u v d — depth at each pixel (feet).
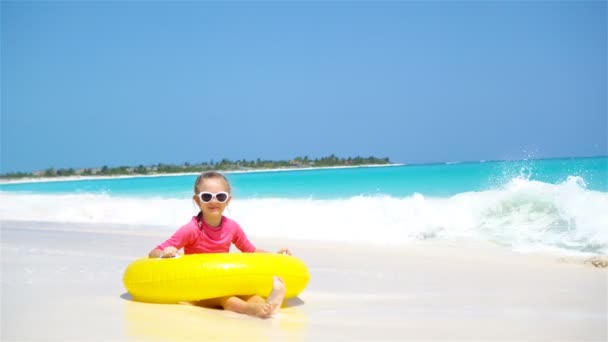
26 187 123.24
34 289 17.65
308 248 29.07
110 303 15.26
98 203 59.52
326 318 14.19
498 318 14.21
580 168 61.11
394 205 39.11
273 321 13.66
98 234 37.19
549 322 13.75
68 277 20.17
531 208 33.94
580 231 29.86
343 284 19.56
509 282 19.61
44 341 11.45
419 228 34.12
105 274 20.84
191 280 14.83
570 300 16.51
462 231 32.89
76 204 60.29
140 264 15.72
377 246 29.45
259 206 46.37
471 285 19.16
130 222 46.91
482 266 23.00
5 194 89.10
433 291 18.17
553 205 33.12
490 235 31.27
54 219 51.39
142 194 75.77
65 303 15.23
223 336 11.89
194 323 12.98
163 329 12.34
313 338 12.01
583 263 23.49
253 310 14.15
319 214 40.68
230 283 14.82
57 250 28.55
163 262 15.33
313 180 87.10
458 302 16.35
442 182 67.67
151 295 15.26
